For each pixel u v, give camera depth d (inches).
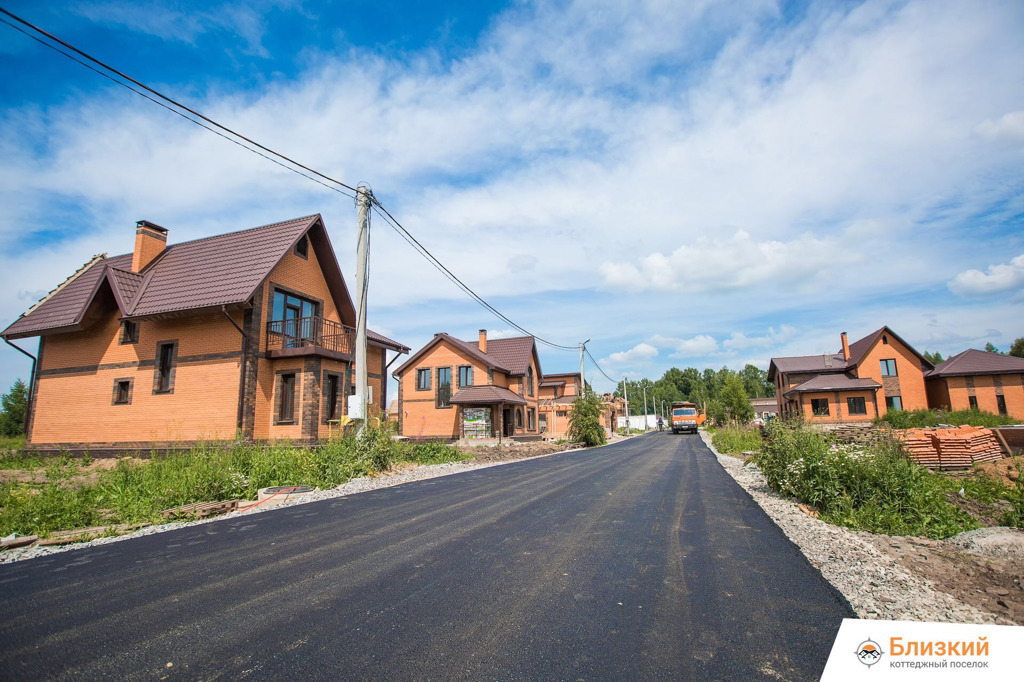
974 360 1491.1
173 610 160.6
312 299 762.2
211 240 771.4
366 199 564.1
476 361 1246.3
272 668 123.7
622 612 157.9
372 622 150.6
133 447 673.0
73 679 120.0
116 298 668.7
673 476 511.5
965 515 292.8
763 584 182.5
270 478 431.5
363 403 545.6
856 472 324.2
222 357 646.5
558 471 567.5
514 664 125.0
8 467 633.0
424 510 326.0
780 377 1882.4
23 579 192.7
